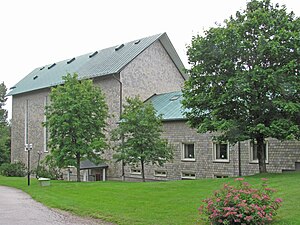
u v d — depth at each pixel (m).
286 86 16.55
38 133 44.56
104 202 14.17
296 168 21.84
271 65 17.75
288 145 22.31
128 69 34.12
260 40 16.92
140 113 24.06
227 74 18.30
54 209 13.68
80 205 13.82
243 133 17.56
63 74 41.41
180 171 28.36
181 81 38.66
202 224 9.50
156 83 36.25
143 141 23.12
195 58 18.73
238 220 8.36
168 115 29.34
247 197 8.90
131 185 19.47
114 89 33.88
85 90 25.83
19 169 41.19
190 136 27.81
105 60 37.56
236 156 25.16
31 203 15.71
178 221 10.13
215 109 17.86
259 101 17.38
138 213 11.59
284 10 18.47
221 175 25.92
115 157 23.94
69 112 24.88
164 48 37.25
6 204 15.46
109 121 33.75
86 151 25.05
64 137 25.19
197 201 12.93
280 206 9.70
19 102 48.50
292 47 17.00
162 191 16.20
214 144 26.45
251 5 19.03
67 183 23.86
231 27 17.58
